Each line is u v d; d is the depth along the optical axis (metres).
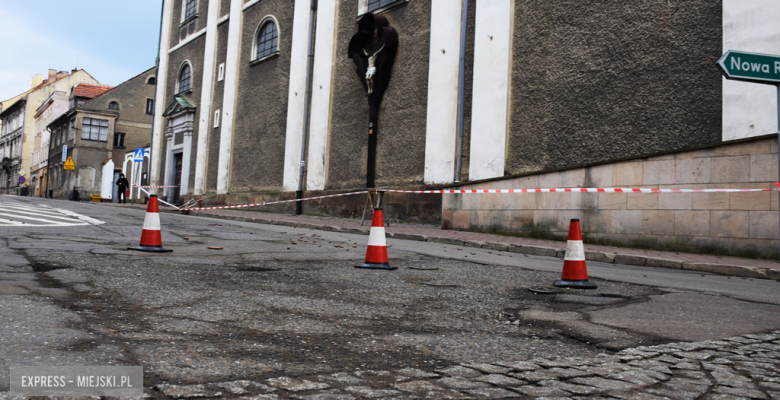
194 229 10.71
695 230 9.73
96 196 40.50
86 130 46.84
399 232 12.84
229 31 25.20
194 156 27.52
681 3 10.64
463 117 14.81
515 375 2.60
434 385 2.41
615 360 2.93
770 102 9.20
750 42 9.52
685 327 3.82
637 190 9.59
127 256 6.11
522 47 13.50
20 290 3.97
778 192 8.83
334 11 19.42
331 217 18.61
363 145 17.91
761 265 8.04
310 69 20.45
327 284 5.06
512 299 4.75
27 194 62.47
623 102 11.41
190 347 2.84
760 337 3.56
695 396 2.37
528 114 13.22
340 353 2.91
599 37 11.95
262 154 22.58
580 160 12.06
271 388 2.27
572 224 5.60
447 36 15.28
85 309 3.57
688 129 10.37
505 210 12.66
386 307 4.19
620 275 6.71
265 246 8.06
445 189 14.34
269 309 3.88
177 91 29.75
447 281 5.55
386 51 16.95
